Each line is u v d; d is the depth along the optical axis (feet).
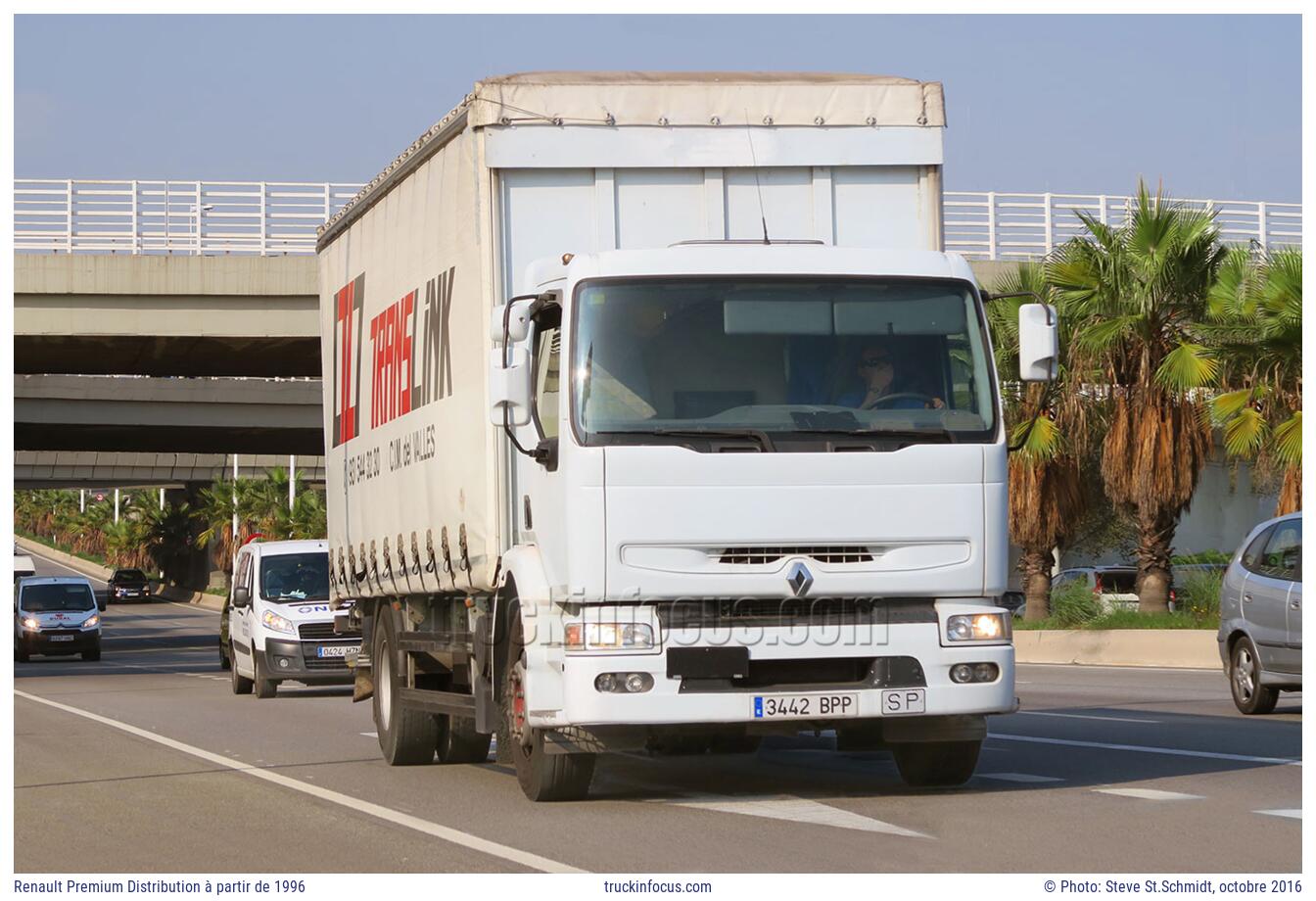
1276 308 107.86
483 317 44.93
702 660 38.29
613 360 39.19
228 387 198.39
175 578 445.78
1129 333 120.47
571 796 42.83
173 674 136.77
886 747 43.14
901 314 40.37
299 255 151.43
